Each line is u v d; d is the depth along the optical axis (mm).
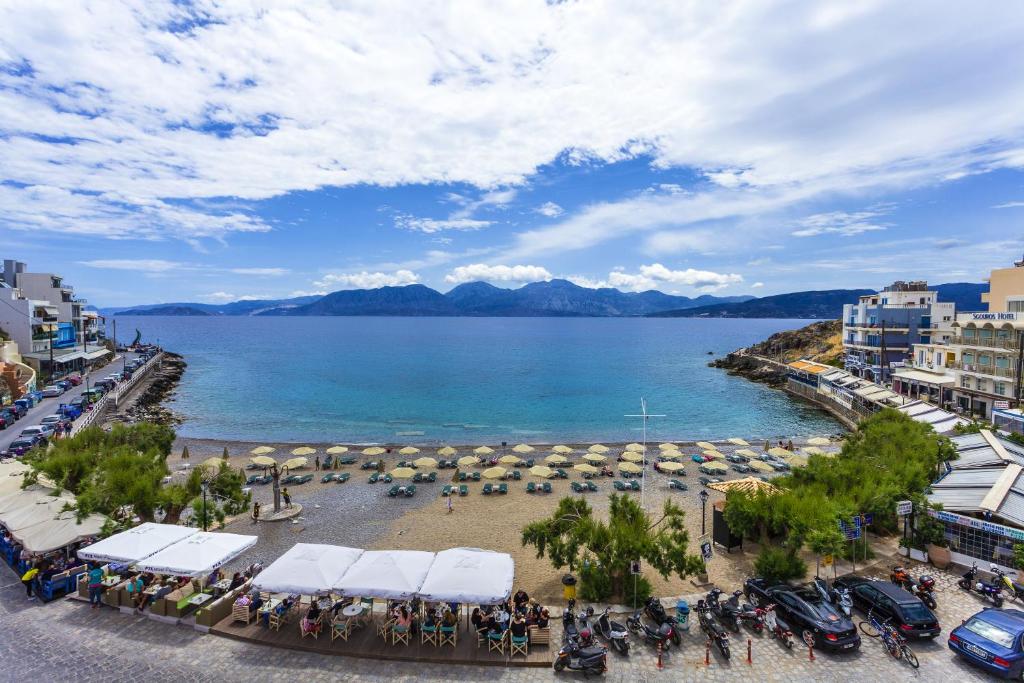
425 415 87688
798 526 23375
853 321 113438
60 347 100875
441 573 19219
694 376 139250
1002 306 72812
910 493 25984
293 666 17391
